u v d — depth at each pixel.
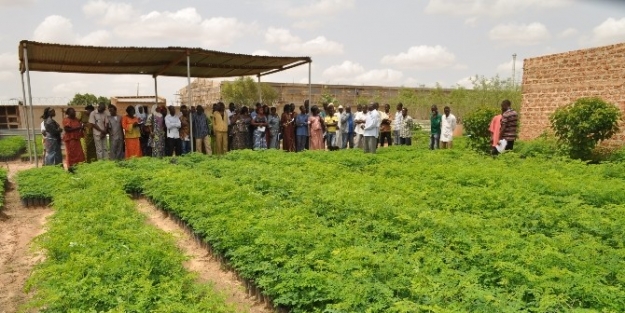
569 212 8.36
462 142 22.78
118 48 16.52
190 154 17.30
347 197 9.52
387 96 55.38
